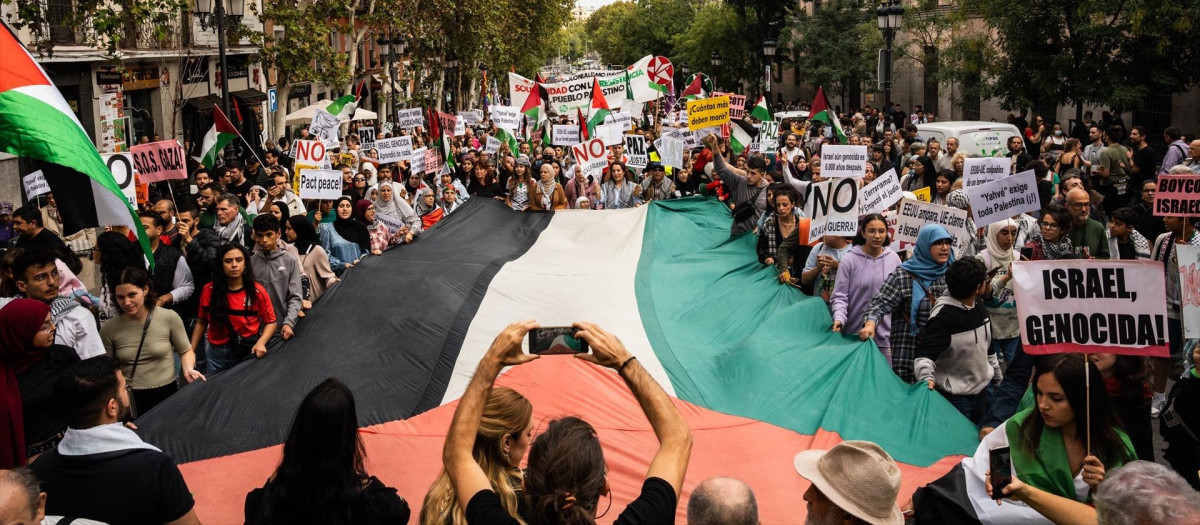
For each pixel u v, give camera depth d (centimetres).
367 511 396
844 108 5784
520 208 1347
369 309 887
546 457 368
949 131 2269
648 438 675
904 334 803
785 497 623
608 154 1739
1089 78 2562
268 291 868
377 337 836
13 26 2000
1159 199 873
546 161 1902
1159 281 532
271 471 655
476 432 360
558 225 1264
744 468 656
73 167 629
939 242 786
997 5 2688
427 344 823
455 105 5419
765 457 668
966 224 1047
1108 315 538
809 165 1944
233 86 3716
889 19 2244
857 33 4541
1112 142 1730
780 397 749
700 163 1908
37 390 606
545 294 955
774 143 2156
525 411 405
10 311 573
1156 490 344
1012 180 948
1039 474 498
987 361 755
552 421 385
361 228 1143
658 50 8194
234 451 677
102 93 2711
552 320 887
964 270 726
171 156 1181
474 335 841
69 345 694
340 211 1135
